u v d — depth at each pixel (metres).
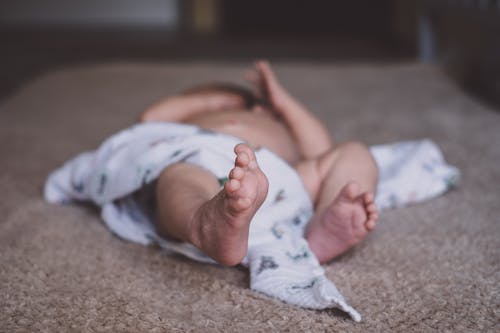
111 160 1.22
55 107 2.31
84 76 2.77
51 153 1.77
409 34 4.59
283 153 1.31
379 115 2.14
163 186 1.00
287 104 1.42
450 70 2.86
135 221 1.19
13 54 4.57
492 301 0.93
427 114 2.13
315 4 5.60
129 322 0.87
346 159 1.17
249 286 0.98
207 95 1.46
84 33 5.57
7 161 1.69
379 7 5.48
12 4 6.15
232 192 0.77
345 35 5.57
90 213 1.32
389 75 2.73
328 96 2.43
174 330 0.85
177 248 1.06
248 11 5.77
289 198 1.12
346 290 0.97
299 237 1.05
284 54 4.55
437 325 0.87
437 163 1.41
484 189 1.41
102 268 1.05
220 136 1.15
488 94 2.50
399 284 0.99
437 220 1.25
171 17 6.10
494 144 1.76
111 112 2.24
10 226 1.23
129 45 4.96
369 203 0.97
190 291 0.97
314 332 0.84
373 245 1.13
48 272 1.03
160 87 2.58
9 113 2.22
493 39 2.48
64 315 0.89
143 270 1.04
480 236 1.16
